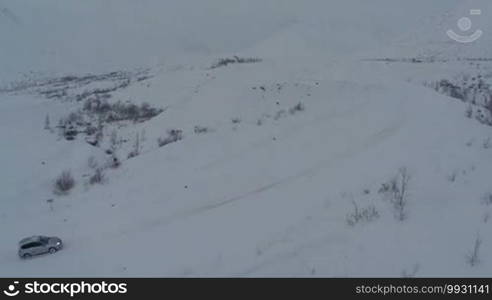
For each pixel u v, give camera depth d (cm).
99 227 2272
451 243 1392
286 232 1745
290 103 4444
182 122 4569
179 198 2477
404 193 1872
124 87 6956
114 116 5316
